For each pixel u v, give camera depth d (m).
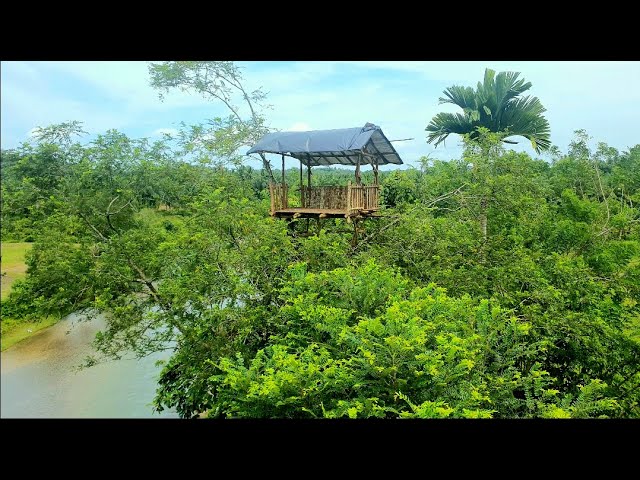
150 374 10.89
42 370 10.34
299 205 13.98
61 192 10.07
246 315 8.25
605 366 8.34
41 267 9.07
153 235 10.52
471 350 5.80
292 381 5.08
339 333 5.94
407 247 10.98
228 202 10.63
